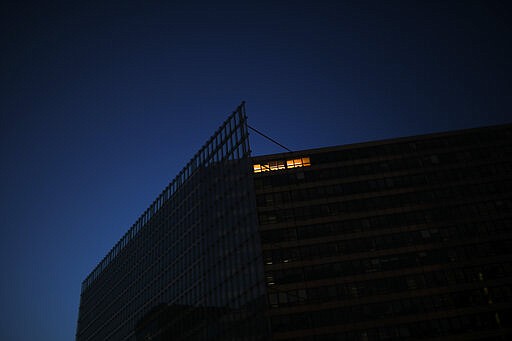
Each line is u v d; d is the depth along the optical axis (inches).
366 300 2330.2
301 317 2301.9
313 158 2854.3
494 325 2230.6
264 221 2642.7
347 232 2564.0
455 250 2477.9
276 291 2396.7
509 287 2343.8
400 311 2290.8
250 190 2783.0
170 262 3425.2
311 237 2561.5
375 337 2223.2
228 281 2701.8
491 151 2832.2
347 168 2802.7
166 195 3772.1
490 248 2476.6
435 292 2338.8
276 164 2849.4
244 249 2669.8
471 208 2618.1
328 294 2362.2
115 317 4131.4
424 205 2640.3
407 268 2426.2
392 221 2591.0
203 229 3110.2
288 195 2723.9
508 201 2632.9
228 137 3166.8
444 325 2241.6
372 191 2704.2
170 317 3201.3
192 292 3026.6
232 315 2578.7
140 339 3550.7
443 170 2768.2
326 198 2694.4
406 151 2856.8
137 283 3875.5
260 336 2322.8
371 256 2474.2
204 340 2746.1
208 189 3198.8
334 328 2257.6
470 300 2310.5
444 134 2915.8
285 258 2500.0
